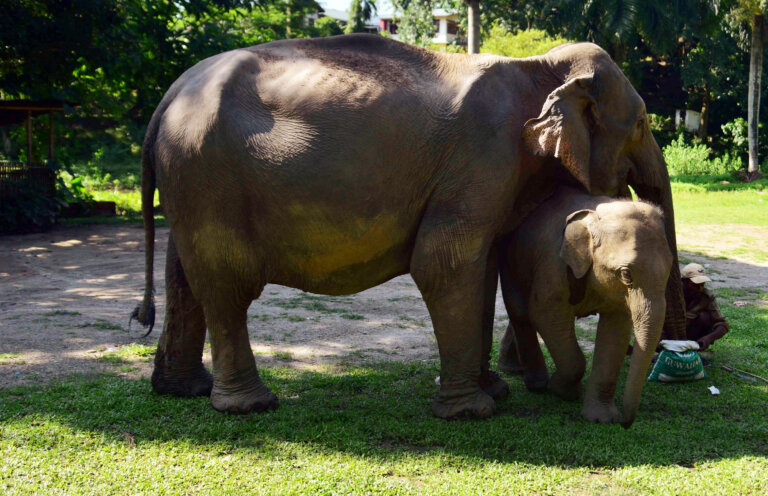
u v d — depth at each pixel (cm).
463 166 378
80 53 1348
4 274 873
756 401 429
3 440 350
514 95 396
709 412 411
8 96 1631
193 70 407
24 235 1288
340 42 405
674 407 418
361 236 378
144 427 372
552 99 383
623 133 414
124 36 1417
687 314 529
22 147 1902
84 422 375
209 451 345
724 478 317
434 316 396
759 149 3497
